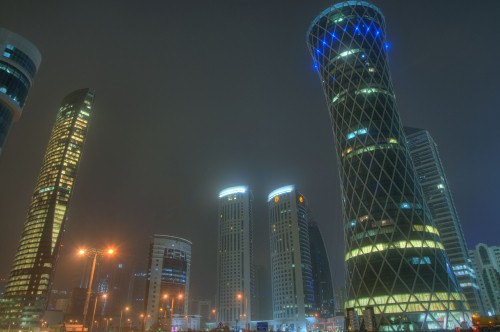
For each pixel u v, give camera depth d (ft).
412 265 427.74
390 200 470.80
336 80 573.74
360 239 471.21
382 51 584.40
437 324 394.52
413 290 414.21
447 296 410.72
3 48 533.55
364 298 437.99
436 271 424.87
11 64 536.42
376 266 442.50
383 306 419.13
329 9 616.80
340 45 587.68
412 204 468.75
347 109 546.26
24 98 550.77
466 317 404.16
